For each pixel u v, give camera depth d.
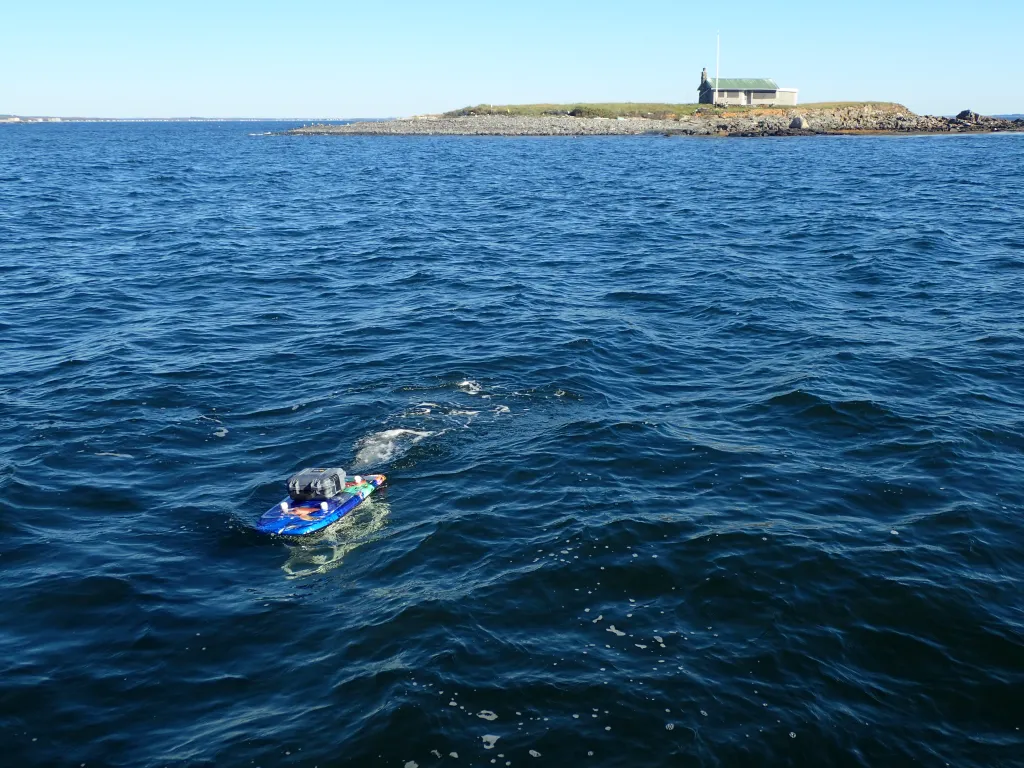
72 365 21.72
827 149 109.62
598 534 13.15
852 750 9.05
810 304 27.22
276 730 9.33
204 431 17.47
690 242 39.59
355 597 11.72
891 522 13.58
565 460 15.80
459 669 10.22
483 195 62.22
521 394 19.27
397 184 71.56
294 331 24.80
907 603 11.47
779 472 15.34
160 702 9.77
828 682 10.05
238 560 12.69
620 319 25.86
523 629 10.99
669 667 10.27
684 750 9.03
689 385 20.05
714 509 13.99
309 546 13.01
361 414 18.08
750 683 10.02
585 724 9.38
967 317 25.11
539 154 111.38
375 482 14.78
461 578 12.11
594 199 58.31
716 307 27.06
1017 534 13.20
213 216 50.16
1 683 10.02
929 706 9.69
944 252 34.72
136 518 13.95
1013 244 36.06
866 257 34.12
